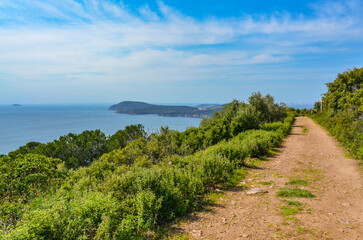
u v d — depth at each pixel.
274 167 9.83
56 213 3.48
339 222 4.54
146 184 5.28
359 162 10.41
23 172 5.82
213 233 4.21
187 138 15.61
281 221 4.64
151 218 4.42
